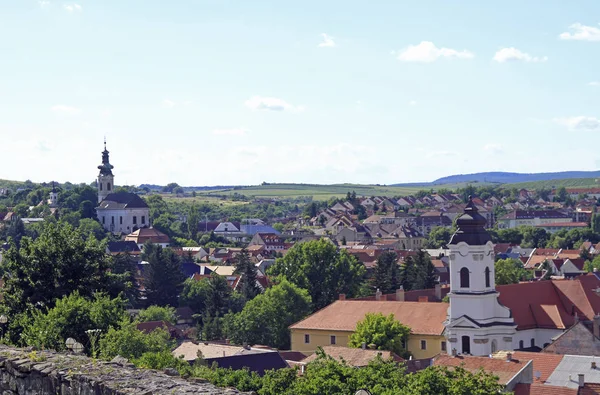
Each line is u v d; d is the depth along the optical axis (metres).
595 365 77.56
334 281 180.62
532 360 77.44
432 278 193.75
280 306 146.25
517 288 128.88
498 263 194.62
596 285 139.88
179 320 183.50
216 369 60.59
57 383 24.56
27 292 64.62
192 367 57.88
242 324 143.88
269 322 144.00
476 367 74.62
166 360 55.00
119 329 61.47
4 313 63.47
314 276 180.62
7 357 26.28
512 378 71.56
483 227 116.62
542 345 125.69
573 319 126.12
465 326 114.44
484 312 114.75
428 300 148.00
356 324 128.00
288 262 184.25
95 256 68.56
